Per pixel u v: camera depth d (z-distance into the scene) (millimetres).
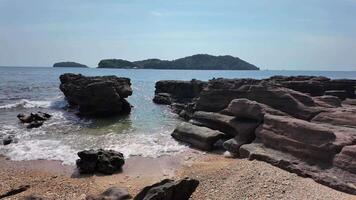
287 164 17500
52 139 25875
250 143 21656
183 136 25266
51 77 125375
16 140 25266
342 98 33750
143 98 60125
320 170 16516
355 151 16016
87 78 44719
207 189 15383
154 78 139375
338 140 17312
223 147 23516
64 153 22109
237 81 32406
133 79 131375
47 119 35000
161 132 28469
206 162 20281
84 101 37375
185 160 20797
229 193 14555
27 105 45031
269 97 25156
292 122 19484
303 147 18109
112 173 18656
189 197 14227
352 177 15328
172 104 47000
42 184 16938
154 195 12898
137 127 30875
